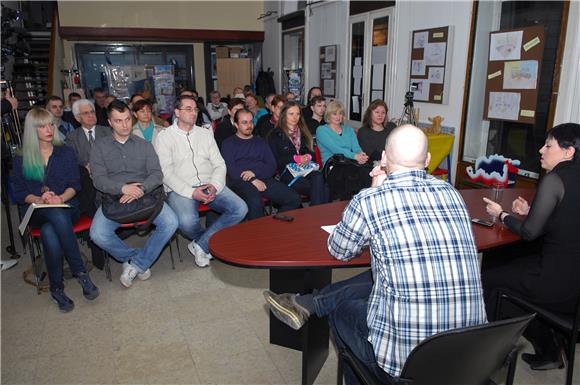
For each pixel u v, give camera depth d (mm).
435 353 1141
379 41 5520
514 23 3779
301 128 3916
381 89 5566
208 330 2418
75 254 2686
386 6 5324
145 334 2379
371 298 1381
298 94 7914
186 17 8883
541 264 1847
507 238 1900
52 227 2596
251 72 9836
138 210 2775
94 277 3080
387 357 1273
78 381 2000
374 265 1347
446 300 1216
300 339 2199
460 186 4477
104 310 2633
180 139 3193
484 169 3787
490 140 4168
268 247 1805
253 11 9281
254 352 2225
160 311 2619
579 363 2131
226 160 3475
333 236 1491
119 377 2029
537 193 1809
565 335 1793
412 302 1222
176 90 9469
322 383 2010
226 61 9531
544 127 3582
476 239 1888
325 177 3660
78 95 5676
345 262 1666
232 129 4191
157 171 3016
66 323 2490
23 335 2369
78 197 3023
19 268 3219
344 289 1771
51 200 2693
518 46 3674
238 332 2400
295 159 3656
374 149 4109
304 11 7320
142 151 3025
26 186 2822
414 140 1339
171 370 2082
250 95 5473
